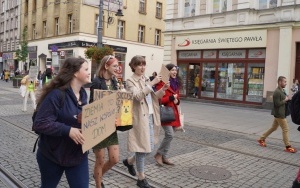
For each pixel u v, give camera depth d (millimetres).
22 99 16844
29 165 5570
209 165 6098
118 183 4867
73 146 2861
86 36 29625
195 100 20234
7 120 9992
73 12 29812
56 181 2947
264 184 5207
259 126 11422
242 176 5555
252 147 7992
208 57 19734
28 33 38281
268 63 16875
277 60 16547
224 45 18578
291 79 16156
